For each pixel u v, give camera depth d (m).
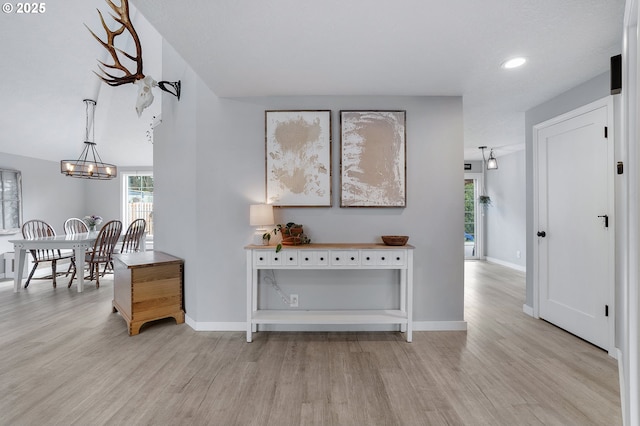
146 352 2.48
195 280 2.98
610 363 2.30
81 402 1.83
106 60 4.40
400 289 2.97
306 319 2.68
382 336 2.82
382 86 2.74
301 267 2.68
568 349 2.53
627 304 1.16
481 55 2.21
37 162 5.62
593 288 2.60
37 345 2.59
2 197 5.05
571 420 1.68
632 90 1.15
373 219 2.98
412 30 1.89
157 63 4.72
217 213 2.97
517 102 3.18
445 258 2.97
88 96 4.72
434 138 2.97
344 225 2.98
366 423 1.67
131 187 6.68
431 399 1.87
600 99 2.52
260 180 2.98
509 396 1.89
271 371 2.19
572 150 2.82
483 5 1.67
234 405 1.81
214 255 2.96
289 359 2.37
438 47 2.09
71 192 6.32
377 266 2.68
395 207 2.96
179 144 3.24
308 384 2.03
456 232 2.97
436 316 2.96
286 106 2.97
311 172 2.96
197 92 2.98
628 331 1.15
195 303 2.97
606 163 2.49
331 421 1.68
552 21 1.82
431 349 2.54
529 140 3.40
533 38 2.00
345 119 2.94
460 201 2.98
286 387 1.99
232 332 2.91
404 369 2.22
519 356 2.41
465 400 1.86
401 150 2.95
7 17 3.32
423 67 2.38
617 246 2.40
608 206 2.47
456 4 1.65
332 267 2.68
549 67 2.40
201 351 2.50
